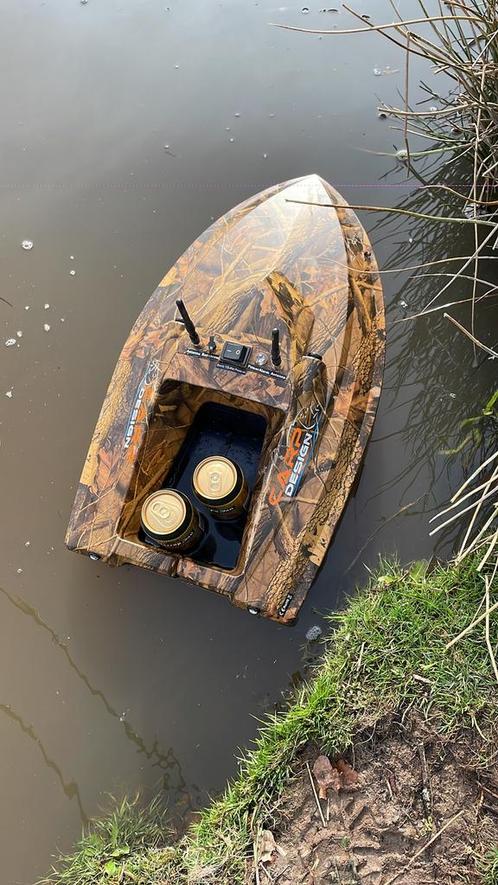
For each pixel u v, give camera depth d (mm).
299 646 2777
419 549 2916
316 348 2650
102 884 2453
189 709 2773
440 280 3479
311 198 3051
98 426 2750
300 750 2486
